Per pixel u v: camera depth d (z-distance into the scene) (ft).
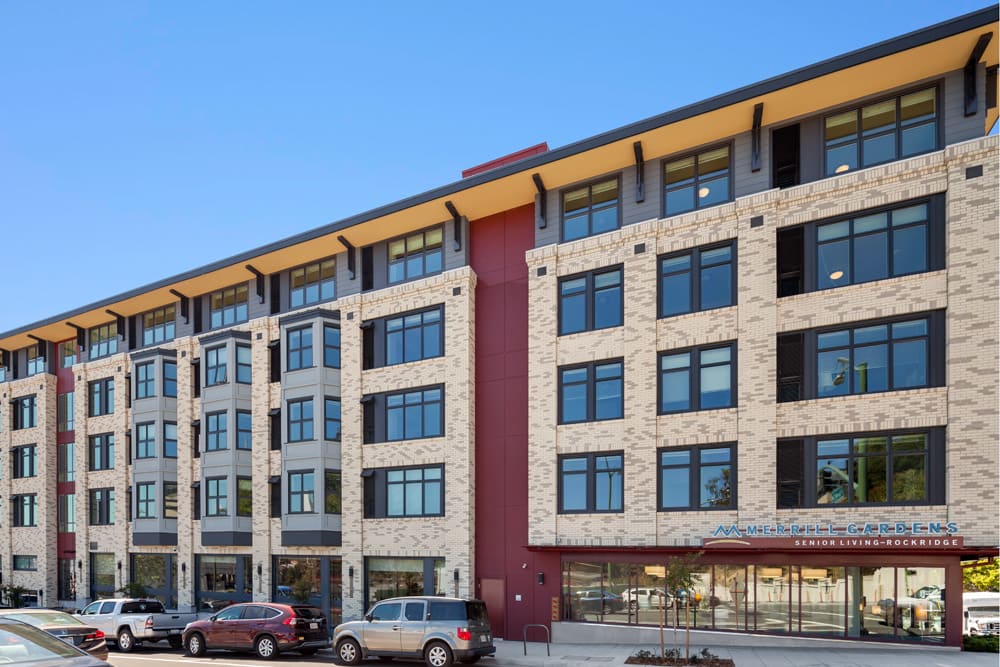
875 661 58.39
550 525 80.94
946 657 59.36
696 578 67.00
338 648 68.28
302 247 103.45
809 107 72.28
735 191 75.97
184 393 117.50
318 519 95.66
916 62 65.92
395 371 95.45
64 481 139.54
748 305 72.64
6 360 153.28
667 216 79.97
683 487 74.90
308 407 99.55
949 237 64.08
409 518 91.40
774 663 59.21
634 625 75.41
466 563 85.46
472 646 63.93
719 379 74.54
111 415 129.90
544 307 85.05
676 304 78.02
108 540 127.13
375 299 98.32
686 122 75.56
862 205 68.69
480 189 88.53
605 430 79.61
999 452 60.23
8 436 148.25
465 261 92.17
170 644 86.02
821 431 68.39
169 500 117.50
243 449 107.96
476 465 88.63
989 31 61.98
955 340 63.00
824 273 70.59
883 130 69.97
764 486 69.72
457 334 90.17
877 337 67.46
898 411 65.26
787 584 69.10
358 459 96.58
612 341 80.43
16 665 25.64
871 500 65.87
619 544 76.89
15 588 134.00
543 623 80.64
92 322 135.85
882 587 65.36
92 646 61.82
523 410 86.63
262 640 72.74
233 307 115.85
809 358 69.97
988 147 62.90
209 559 112.16
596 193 85.35
